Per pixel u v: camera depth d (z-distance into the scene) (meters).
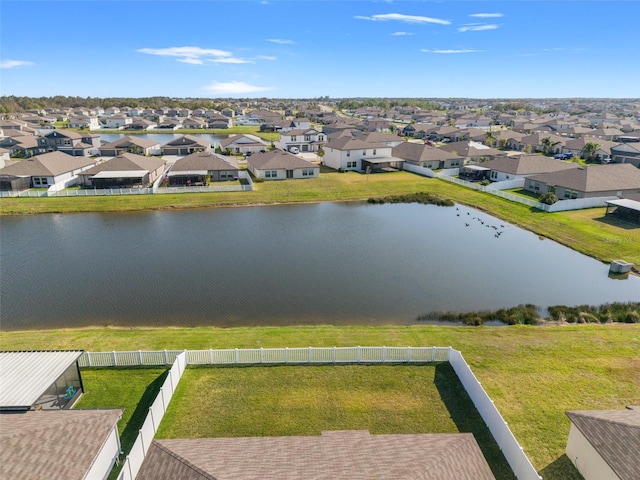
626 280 38.28
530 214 56.66
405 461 13.87
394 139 114.81
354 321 30.27
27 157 100.25
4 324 29.53
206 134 165.25
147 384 22.39
